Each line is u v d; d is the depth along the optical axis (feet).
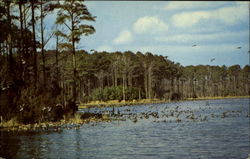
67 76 235.61
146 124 84.99
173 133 65.98
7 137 59.62
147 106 194.80
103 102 243.81
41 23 95.04
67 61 236.02
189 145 50.47
